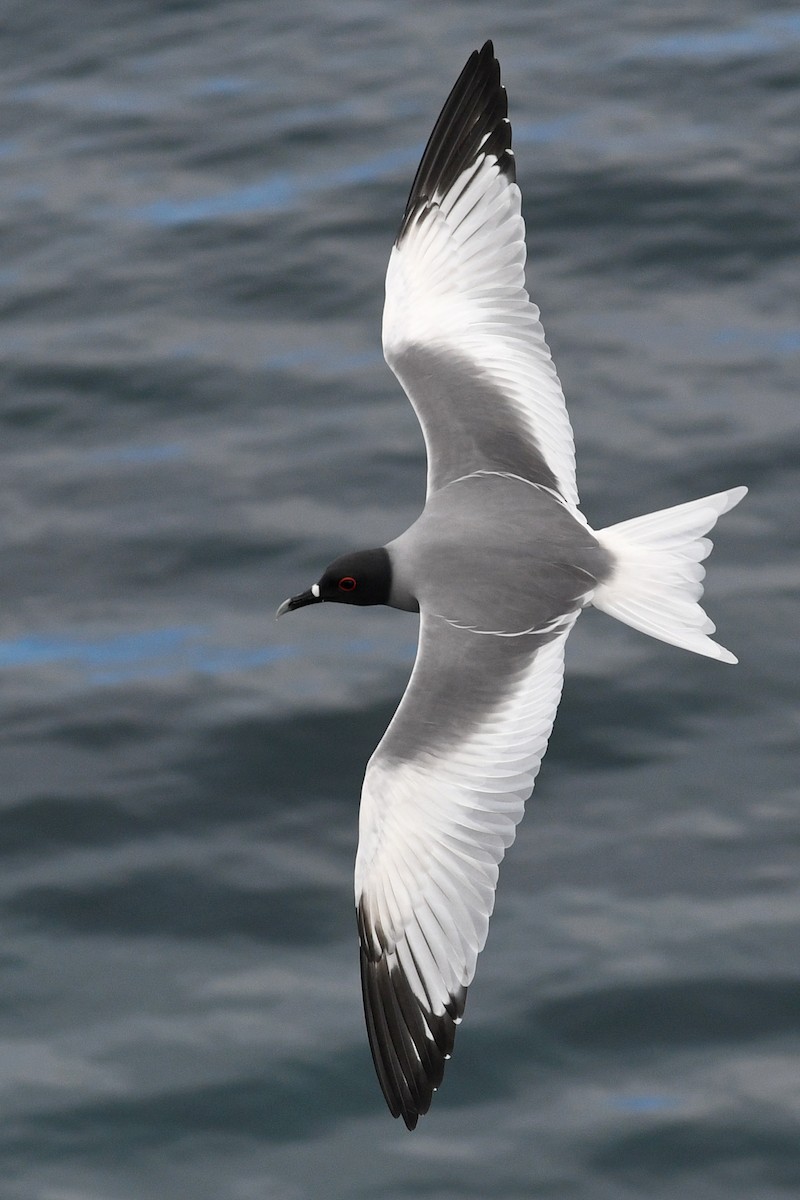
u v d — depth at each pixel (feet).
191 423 73.56
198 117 92.12
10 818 57.57
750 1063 49.57
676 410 71.51
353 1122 49.01
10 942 53.83
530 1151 47.91
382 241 82.12
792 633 61.82
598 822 56.29
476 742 33.94
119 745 60.13
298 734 59.98
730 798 56.59
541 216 82.58
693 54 93.71
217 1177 47.29
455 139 40.16
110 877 55.47
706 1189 46.52
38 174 89.61
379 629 65.10
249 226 84.02
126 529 68.64
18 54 99.30
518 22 98.27
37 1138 48.47
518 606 34.45
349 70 94.73
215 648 63.87
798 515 66.59
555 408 38.52
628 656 62.03
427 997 33.96
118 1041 50.98
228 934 53.78
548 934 53.16
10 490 71.05
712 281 78.84
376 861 34.47
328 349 76.84
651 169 84.53
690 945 52.26
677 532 35.09
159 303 80.43
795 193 82.58
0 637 64.95
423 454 70.69
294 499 68.95
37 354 77.77
